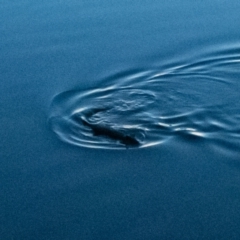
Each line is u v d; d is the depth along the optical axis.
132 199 8.02
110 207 7.89
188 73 11.40
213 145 9.09
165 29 12.55
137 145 9.12
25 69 11.34
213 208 7.81
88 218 7.71
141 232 7.44
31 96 10.52
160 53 11.84
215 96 10.68
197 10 13.23
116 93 10.70
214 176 8.41
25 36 12.41
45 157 8.95
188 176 8.43
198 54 11.83
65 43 12.13
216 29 12.53
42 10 13.41
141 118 9.89
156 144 9.15
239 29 12.48
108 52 11.84
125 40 12.20
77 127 9.63
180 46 12.03
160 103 10.42
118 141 9.23
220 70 11.49
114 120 9.80
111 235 7.40
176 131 9.50
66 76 11.11
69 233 7.48
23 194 8.24
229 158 8.79
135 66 11.45
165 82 11.11
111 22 12.81
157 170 8.56
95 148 9.09
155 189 8.20
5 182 8.50
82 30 12.54
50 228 7.59
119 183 8.34
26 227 7.63
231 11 13.17
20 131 9.58
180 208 7.83
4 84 10.88
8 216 7.85
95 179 8.43
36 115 9.98
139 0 13.77
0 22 12.96
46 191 8.27
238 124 9.69
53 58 11.66
